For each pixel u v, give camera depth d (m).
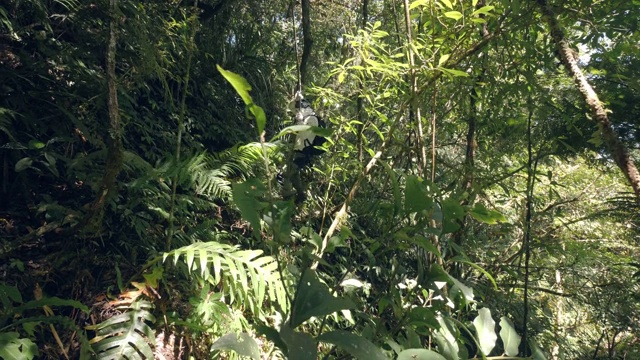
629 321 3.98
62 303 1.71
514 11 2.20
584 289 4.09
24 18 2.99
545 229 3.79
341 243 1.70
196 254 2.08
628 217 3.69
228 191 2.59
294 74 5.46
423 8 2.63
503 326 1.44
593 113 1.76
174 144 3.70
